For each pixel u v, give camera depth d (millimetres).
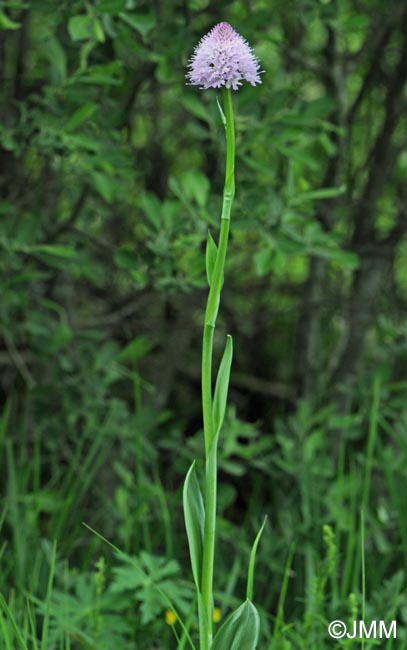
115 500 3311
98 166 3049
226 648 1560
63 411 3369
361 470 3467
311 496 3240
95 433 3373
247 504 4070
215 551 3062
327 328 4594
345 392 3936
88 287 4211
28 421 3539
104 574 2672
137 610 2678
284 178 3641
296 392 4113
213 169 3561
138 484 2922
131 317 4250
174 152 4449
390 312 4023
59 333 3252
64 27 3158
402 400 3398
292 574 2971
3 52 3762
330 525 3207
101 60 3090
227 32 1439
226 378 1524
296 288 4570
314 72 3971
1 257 3068
